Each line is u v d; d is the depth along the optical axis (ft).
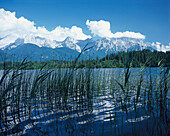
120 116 8.14
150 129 6.21
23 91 12.29
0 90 8.51
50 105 11.21
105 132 6.02
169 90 14.11
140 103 10.92
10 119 8.24
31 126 7.03
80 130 6.37
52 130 6.48
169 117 7.49
